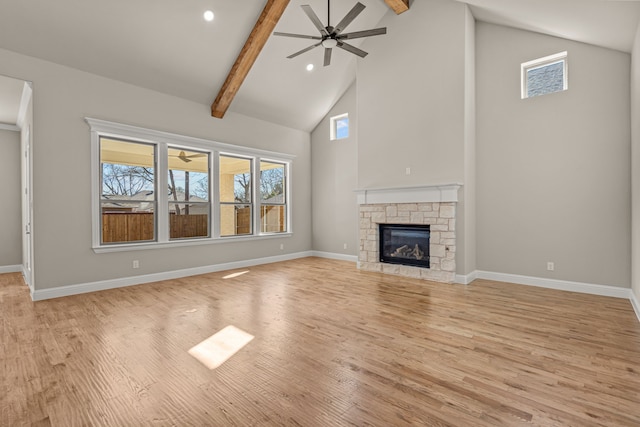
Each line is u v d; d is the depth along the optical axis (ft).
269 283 15.61
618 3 9.29
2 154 19.06
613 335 9.04
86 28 12.59
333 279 16.43
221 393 6.31
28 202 15.24
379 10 17.54
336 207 23.27
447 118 15.69
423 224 16.35
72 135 13.69
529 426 5.27
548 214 14.42
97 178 14.39
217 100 17.97
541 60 14.51
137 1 12.37
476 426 5.28
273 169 22.99
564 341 8.66
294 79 19.39
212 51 15.56
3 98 15.01
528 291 13.85
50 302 12.55
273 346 8.46
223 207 20.10
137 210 16.10
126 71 14.78
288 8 15.37
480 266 16.39
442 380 6.73
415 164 16.83
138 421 5.47
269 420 5.49
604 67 13.00
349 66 20.39
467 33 15.24
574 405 5.84
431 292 13.78
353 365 7.41
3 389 6.46
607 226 13.05
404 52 17.20
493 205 15.90
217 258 18.94
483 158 16.16
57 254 13.35
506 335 9.09
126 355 7.97
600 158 13.16
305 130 24.25
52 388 6.49
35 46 12.44
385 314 10.94
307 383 6.66
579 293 13.51
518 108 15.11
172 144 17.10
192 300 12.74
